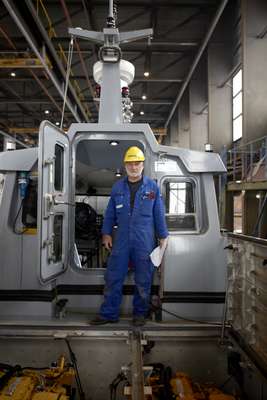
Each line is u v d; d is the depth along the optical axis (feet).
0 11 30.81
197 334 8.97
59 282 10.11
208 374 9.05
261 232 28.43
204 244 9.72
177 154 10.03
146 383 7.78
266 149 27.48
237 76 39.83
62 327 8.91
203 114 49.42
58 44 35.58
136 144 10.98
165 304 9.63
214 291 9.64
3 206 9.73
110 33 10.89
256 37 32.48
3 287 9.52
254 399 7.61
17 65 31.73
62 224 9.53
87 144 11.17
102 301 10.10
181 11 33.35
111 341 8.93
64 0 27.94
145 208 9.11
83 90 49.29
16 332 8.81
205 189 10.08
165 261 9.65
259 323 7.23
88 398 8.82
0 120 59.00
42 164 7.85
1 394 7.16
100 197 17.54
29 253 9.52
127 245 9.12
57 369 8.34
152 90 51.52
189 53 40.55
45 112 57.21
